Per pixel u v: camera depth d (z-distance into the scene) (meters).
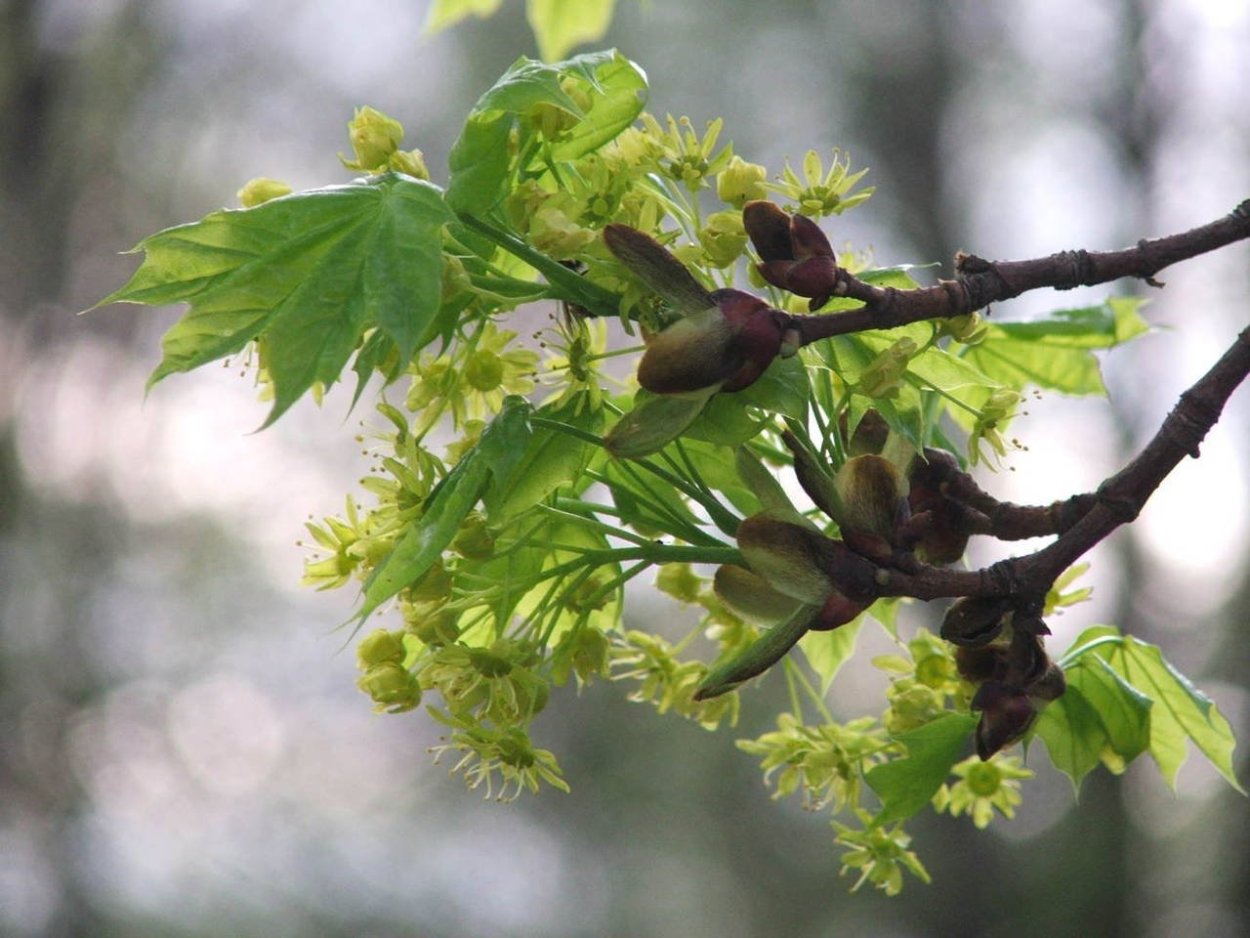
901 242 14.59
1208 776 13.11
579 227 1.75
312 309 1.61
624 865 15.83
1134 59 13.67
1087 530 1.75
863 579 1.64
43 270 12.28
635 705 15.42
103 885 12.10
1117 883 13.16
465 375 1.91
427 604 1.92
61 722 11.98
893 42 14.34
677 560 1.93
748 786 15.23
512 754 1.93
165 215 13.31
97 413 12.63
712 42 13.32
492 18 13.25
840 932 14.59
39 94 12.20
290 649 15.19
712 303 1.60
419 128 13.60
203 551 13.91
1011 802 2.38
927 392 2.15
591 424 1.89
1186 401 1.73
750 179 1.96
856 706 10.45
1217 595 13.43
